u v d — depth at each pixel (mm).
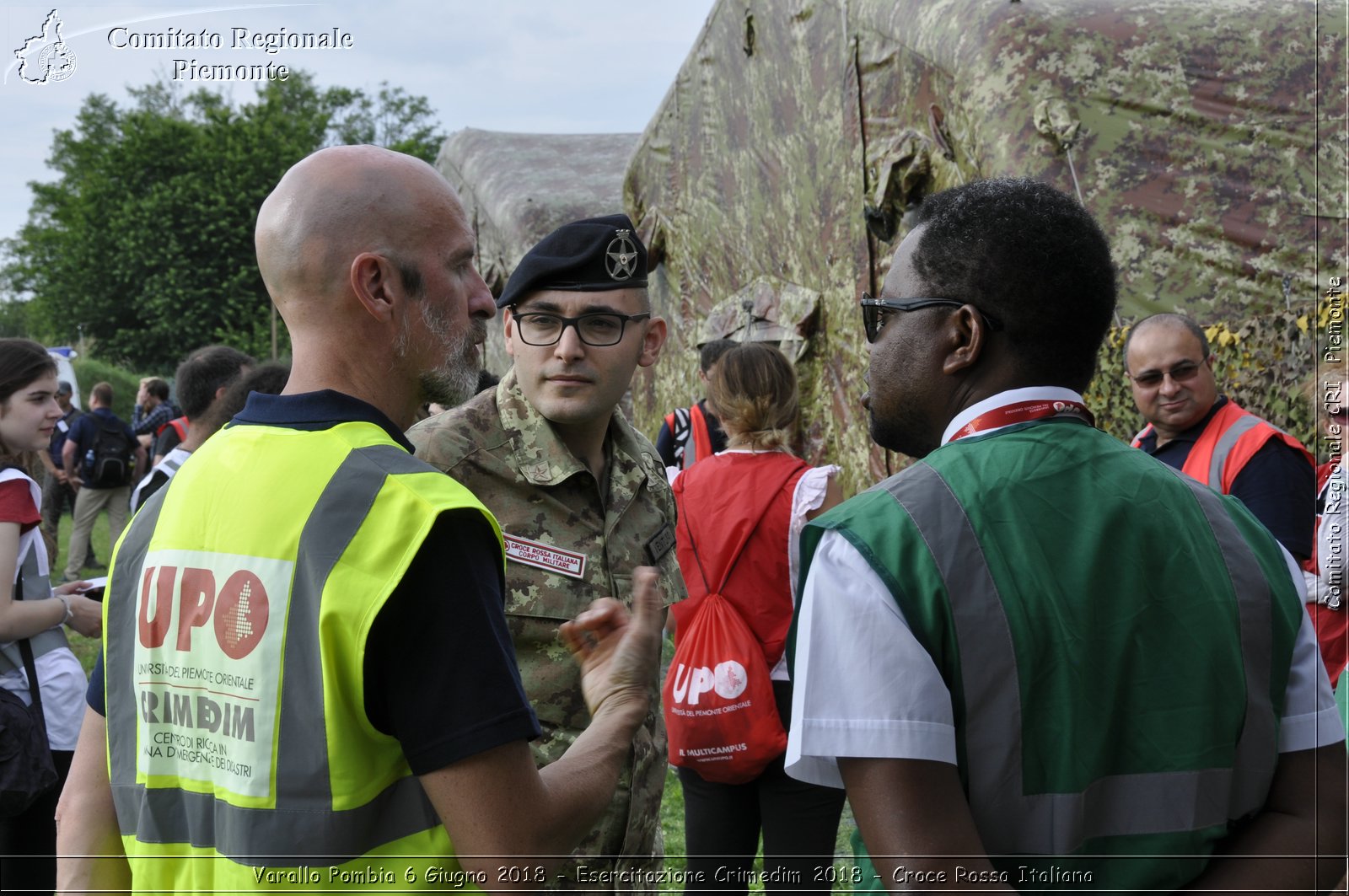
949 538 1129
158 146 31391
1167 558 1158
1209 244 3836
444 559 1147
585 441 2076
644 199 8211
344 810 1128
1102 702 1108
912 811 1063
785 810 2619
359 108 34594
